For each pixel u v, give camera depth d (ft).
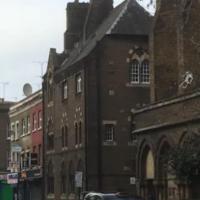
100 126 154.61
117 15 163.22
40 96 201.16
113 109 155.84
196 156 88.53
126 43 157.79
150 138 113.50
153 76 120.88
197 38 113.09
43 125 196.03
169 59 120.26
